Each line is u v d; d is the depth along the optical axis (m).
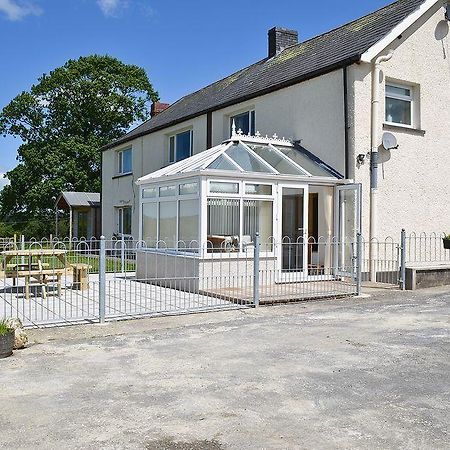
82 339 7.60
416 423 4.43
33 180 40.34
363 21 16.75
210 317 9.28
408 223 14.38
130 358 6.52
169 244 13.66
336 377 5.71
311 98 14.60
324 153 14.18
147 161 23.56
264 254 12.66
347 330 8.11
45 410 4.75
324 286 12.35
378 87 13.73
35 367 6.13
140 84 42.38
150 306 10.41
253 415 4.62
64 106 40.56
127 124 42.38
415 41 14.64
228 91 19.88
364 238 13.41
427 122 14.86
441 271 13.31
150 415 4.62
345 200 13.69
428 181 14.81
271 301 10.52
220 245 12.24
